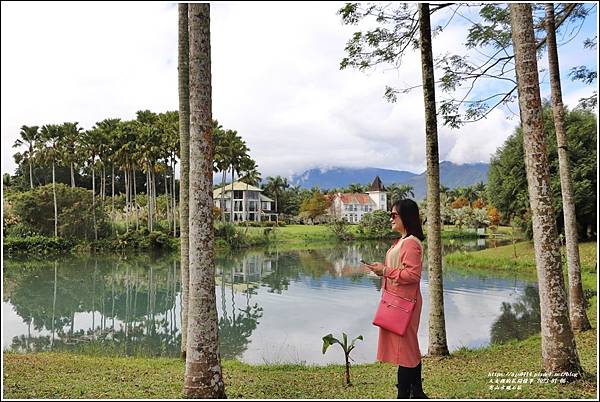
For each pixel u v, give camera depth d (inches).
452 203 4259.4
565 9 405.1
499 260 1327.5
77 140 2196.1
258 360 502.6
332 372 348.5
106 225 2225.6
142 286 1202.6
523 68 247.8
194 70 223.1
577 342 390.3
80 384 286.5
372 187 5442.9
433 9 386.9
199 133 222.2
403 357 195.8
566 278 910.4
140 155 2201.0
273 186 4544.8
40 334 690.8
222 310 831.1
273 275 1323.8
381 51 411.5
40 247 1974.7
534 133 246.4
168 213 2475.4
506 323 657.0
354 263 1641.2
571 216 460.1
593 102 425.4
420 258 195.0
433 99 386.6
